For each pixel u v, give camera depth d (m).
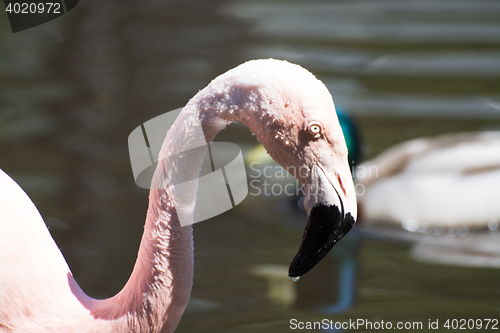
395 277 8.59
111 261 8.40
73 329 4.85
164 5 19.03
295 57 15.01
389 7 18.53
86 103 12.86
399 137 12.41
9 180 5.40
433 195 11.21
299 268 4.29
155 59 15.11
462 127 12.57
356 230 10.99
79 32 16.64
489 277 8.56
